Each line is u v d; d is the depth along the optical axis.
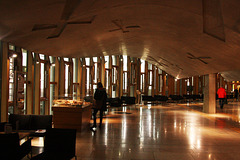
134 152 5.66
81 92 15.22
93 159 5.08
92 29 8.16
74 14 5.88
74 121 8.07
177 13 6.50
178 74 20.75
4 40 6.70
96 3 5.40
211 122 10.62
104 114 13.16
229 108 17.78
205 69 13.42
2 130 5.16
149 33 9.93
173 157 5.30
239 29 5.80
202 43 8.94
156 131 8.35
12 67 9.03
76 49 11.08
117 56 19.89
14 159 3.57
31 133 5.04
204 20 6.21
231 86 29.28
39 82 10.52
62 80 12.79
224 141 6.91
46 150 4.15
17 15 4.95
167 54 14.45
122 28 8.85
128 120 11.02
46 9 5.05
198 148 6.09
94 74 17.41
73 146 4.11
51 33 7.34
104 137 7.25
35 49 8.83
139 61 22.05
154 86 23.89
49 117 5.87
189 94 25.72
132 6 6.13
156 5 6.08
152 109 16.80
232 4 4.72
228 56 8.98
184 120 11.19
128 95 21.02
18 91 8.23
